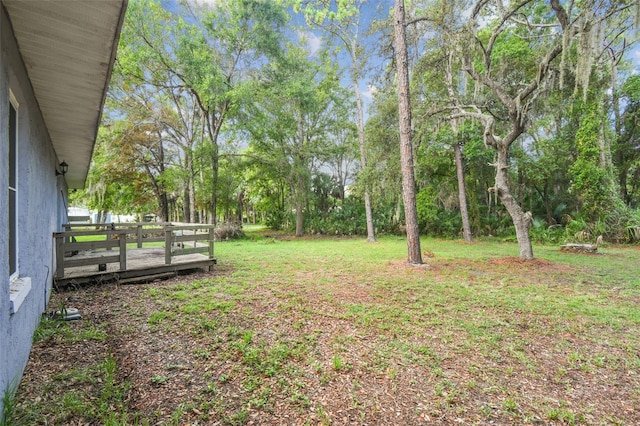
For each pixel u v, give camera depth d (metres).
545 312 4.27
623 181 14.46
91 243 5.50
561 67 6.53
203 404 2.17
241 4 14.40
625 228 11.66
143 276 5.97
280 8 15.09
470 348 3.15
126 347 3.04
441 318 4.02
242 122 15.73
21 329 2.43
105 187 16.44
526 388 2.46
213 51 14.77
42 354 2.83
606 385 2.53
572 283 6.01
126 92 14.36
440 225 16.16
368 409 2.17
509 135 8.26
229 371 2.62
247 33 15.10
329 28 14.34
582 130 12.41
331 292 5.27
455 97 10.27
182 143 15.83
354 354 2.99
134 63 12.57
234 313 4.11
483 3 7.46
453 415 2.13
